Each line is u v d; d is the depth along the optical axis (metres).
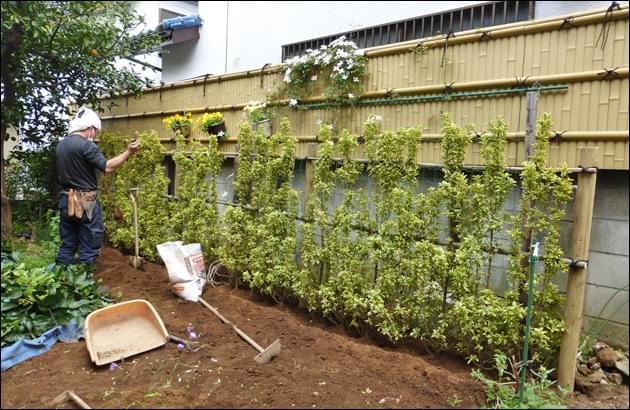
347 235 3.98
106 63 6.61
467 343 3.40
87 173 5.12
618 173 3.33
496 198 3.30
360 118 4.75
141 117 7.82
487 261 3.75
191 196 5.62
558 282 3.49
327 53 4.90
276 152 4.77
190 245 4.77
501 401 2.76
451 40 4.09
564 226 3.39
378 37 5.91
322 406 2.71
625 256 3.32
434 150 4.18
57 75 6.80
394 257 3.67
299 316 4.38
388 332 3.61
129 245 6.47
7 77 6.37
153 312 3.81
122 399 2.77
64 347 3.53
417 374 3.10
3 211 6.66
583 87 3.41
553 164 3.54
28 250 6.12
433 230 3.52
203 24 8.62
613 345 3.39
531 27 3.65
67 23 5.89
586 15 3.39
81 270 4.35
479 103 3.93
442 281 3.44
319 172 4.15
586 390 3.06
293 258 4.43
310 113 5.20
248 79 5.99
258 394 2.81
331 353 3.43
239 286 5.14
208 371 3.13
